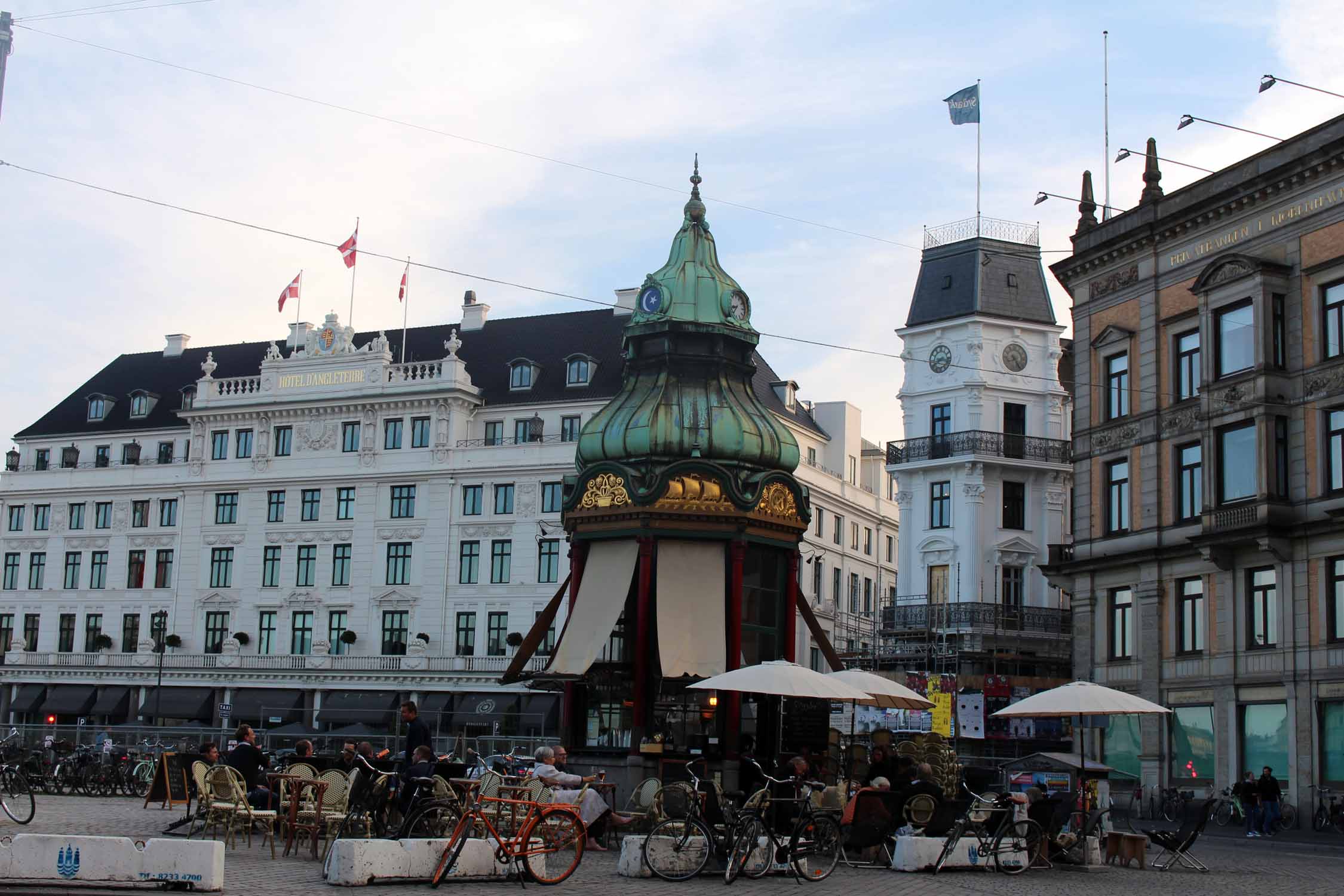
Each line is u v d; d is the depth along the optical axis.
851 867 22.86
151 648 91.50
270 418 91.19
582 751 30.67
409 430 87.62
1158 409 47.50
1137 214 48.84
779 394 92.81
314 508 89.31
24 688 94.62
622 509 30.55
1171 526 46.69
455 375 86.44
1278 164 43.06
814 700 32.56
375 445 88.00
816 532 92.06
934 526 70.81
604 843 24.88
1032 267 72.25
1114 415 49.91
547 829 20.20
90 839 16.22
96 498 96.06
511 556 83.44
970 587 68.75
